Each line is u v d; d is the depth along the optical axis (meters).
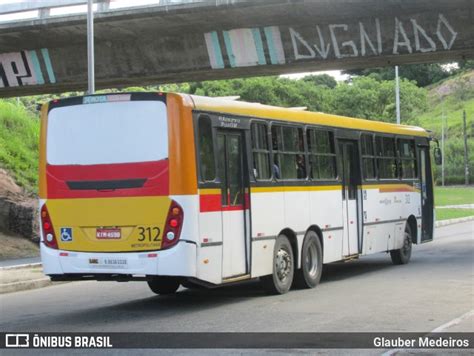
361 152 17.09
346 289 14.41
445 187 91.00
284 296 13.60
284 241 14.02
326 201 15.51
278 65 23.33
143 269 11.55
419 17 21.39
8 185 28.50
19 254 24.11
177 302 13.41
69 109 12.27
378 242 17.67
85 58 25.58
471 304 12.19
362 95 60.09
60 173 12.22
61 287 16.98
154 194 11.60
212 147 12.22
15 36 24.42
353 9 21.11
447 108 125.25
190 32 23.94
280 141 14.12
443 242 26.94
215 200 12.12
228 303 12.96
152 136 11.73
